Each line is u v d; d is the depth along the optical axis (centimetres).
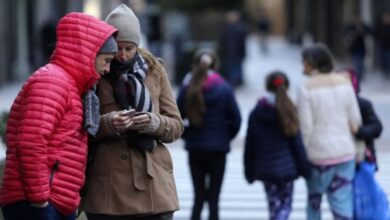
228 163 2545
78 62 922
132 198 985
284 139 1562
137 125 971
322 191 1532
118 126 959
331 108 1505
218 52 4625
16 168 912
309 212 1552
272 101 1562
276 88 1556
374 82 4812
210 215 1659
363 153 1528
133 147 990
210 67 1648
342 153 1503
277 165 1564
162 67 1038
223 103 1633
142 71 1004
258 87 4741
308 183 1545
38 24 5294
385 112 3566
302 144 1534
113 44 941
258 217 1864
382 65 4894
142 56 1022
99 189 988
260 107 1572
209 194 1662
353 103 1512
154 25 5144
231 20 4619
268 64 6644
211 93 1630
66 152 912
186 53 4628
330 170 1514
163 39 6197
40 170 891
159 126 988
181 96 1642
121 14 980
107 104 991
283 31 11106
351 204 1519
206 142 1625
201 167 1661
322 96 1507
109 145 990
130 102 991
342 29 6512
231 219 1844
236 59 4597
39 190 891
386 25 4806
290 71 5897
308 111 1509
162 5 7506
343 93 1509
